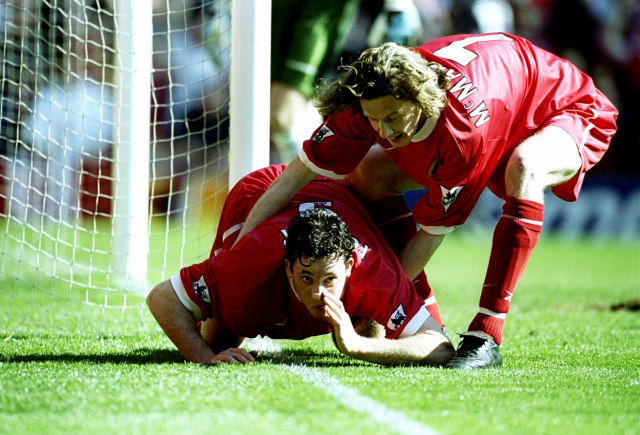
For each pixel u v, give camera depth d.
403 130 11.62
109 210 36.53
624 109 46.88
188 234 36.12
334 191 13.65
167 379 10.98
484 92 12.36
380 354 11.77
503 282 12.52
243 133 15.73
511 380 11.27
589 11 45.69
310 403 9.77
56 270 25.47
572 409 9.74
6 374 11.33
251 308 12.02
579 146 13.13
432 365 12.12
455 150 12.08
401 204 14.48
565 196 14.00
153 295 12.25
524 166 12.52
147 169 20.81
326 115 12.20
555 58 14.05
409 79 11.17
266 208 13.08
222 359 12.15
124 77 20.39
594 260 37.19
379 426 8.83
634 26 46.75
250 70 15.69
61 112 31.22
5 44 20.25
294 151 25.64
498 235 12.55
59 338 15.32
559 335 17.02
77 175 33.72
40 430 8.70
